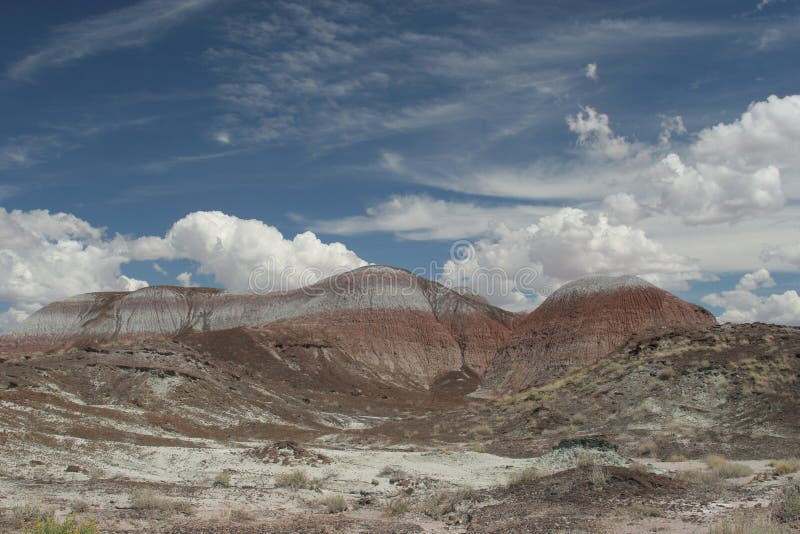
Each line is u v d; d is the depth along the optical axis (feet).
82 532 49.62
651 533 58.18
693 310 372.79
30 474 91.56
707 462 110.63
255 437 197.77
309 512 80.23
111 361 259.80
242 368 376.27
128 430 159.43
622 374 186.50
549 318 391.86
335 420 259.19
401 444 172.04
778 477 91.76
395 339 515.50
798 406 141.38
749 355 172.65
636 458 126.93
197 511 74.59
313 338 454.40
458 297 604.08
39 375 225.35
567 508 71.00
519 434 167.94
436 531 68.23
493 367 392.68
